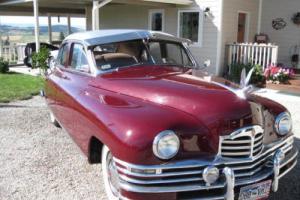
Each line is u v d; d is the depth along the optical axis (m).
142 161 3.00
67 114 4.71
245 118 3.37
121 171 3.11
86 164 4.93
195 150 3.18
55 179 4.47
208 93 3.61
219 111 3.33
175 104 3.47
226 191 3.16
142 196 3.03
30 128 6.63
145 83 4.04
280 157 3.63
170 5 14.15
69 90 4.68
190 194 3.16
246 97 3.61
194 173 3.13
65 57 5.45
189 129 3.18
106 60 4.67
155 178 3.03
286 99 9.39
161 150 3.01
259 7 14.22
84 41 4.78
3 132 6.38
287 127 3.87
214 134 3.25
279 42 13.91
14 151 5.43
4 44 19.91
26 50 16.31
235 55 12.72
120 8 16.72
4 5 17.00
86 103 4.00
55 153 5.34
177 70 4.70
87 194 4.10
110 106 3.62
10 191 4.15
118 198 3.41
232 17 13.42
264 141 3.65
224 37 13.12
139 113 3.31
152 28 15.43
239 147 3.33
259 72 10.51
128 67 4.71
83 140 4.08
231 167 3.31
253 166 3.42
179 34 14.28
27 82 11.75
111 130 3.25
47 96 6.06
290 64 13.64
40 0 13.63
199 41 13.52
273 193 4.13
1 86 10.91
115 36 4.86
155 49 5.05
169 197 3.07
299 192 4.17
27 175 4.58
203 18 13.28
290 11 13.41
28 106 8.44
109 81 4.29
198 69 5.06
